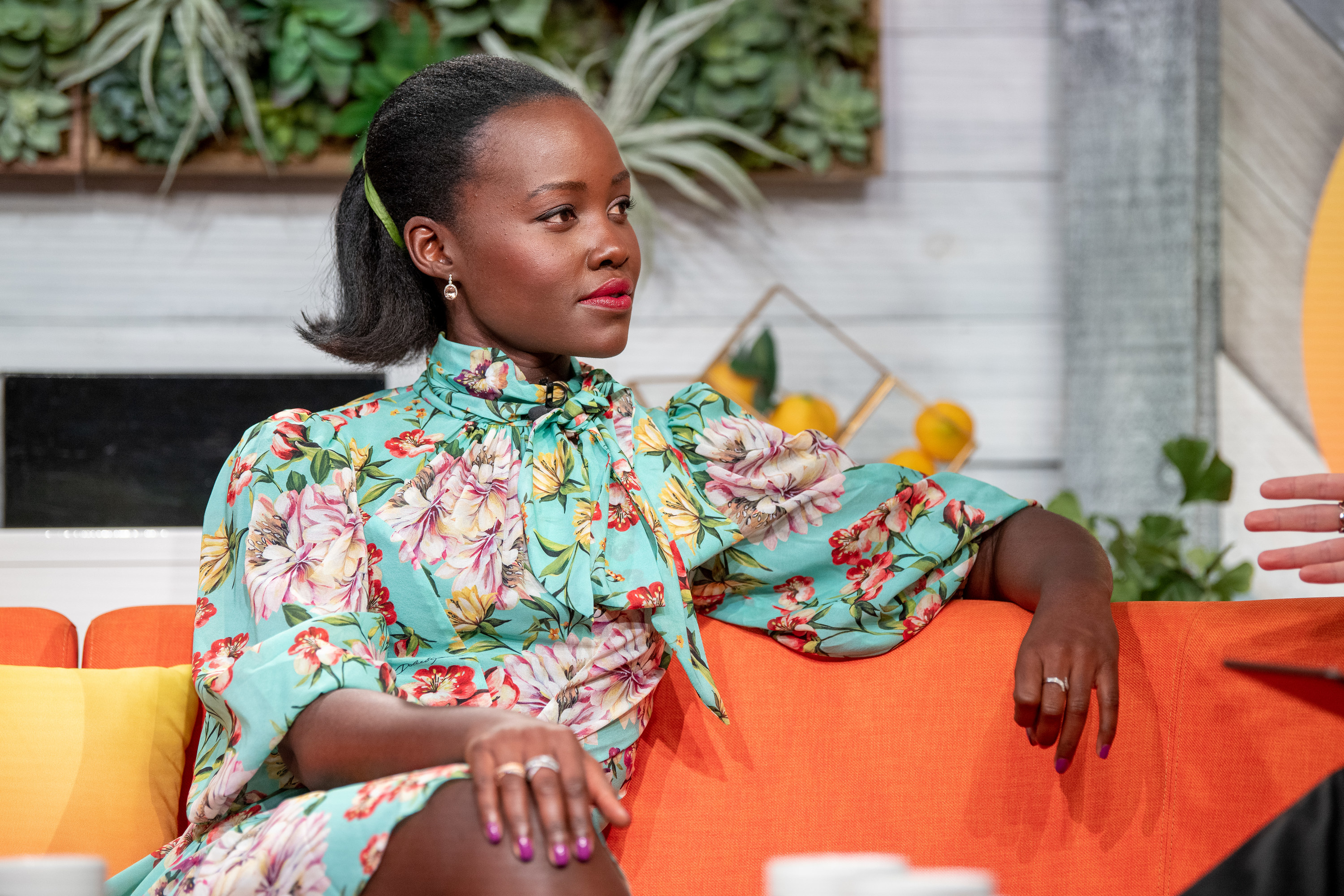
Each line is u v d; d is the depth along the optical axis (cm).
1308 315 651
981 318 654
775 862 169
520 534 319
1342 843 224
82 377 615
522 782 232
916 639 344
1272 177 655
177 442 620
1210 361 646
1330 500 329
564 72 616
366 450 327
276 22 596
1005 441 652
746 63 620
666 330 639
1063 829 318
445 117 336
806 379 639
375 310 363
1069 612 311
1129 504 642
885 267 651
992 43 657
